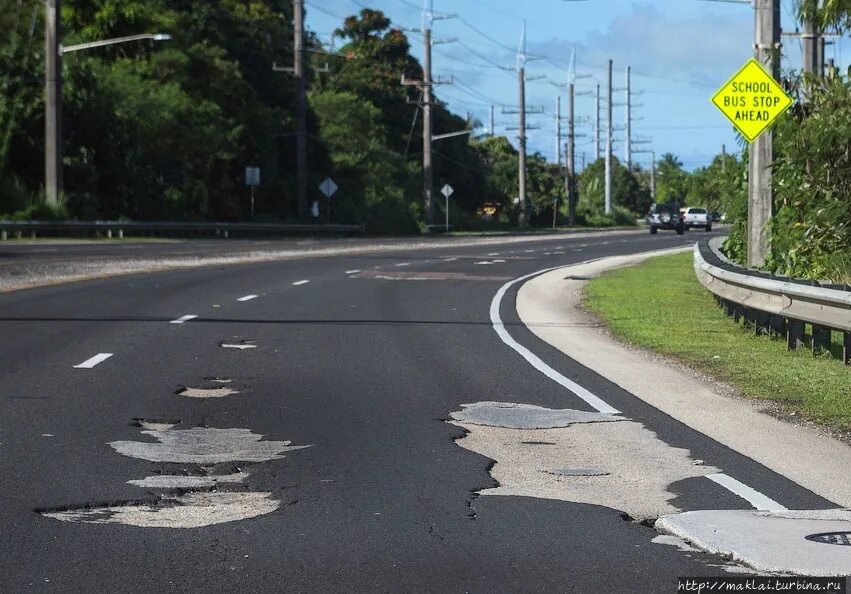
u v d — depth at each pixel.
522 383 14.65
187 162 72.50
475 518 8.29
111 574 6.91
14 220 54.12
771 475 9.76
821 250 23.80
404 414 12.37
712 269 22.94
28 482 9.10
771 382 14.75
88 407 12.41
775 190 25.23
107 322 20.55
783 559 7.34
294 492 8.97
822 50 26.98
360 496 8.88
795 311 17.45
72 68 64.31
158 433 11.15
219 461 10.02
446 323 21.70
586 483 9.42
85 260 37.50
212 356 16.58
